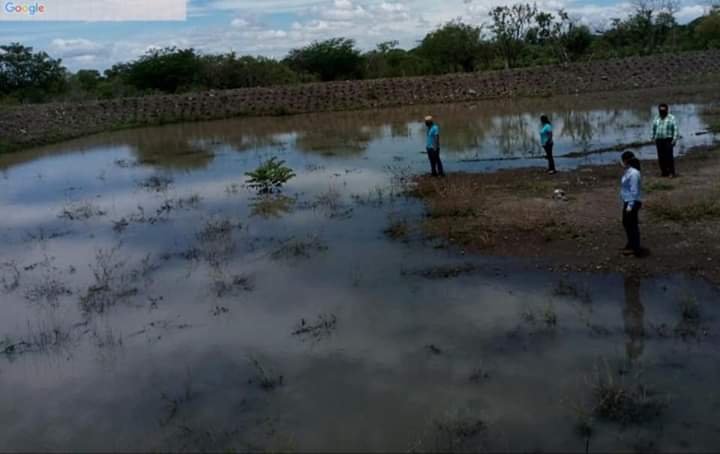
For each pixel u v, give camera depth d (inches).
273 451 246.8
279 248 506.3
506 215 538.9
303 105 1732.3
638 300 358.0
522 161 800.3
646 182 612.4
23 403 301.3
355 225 556.1
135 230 604.4
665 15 2203.5
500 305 365.7
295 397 285.7
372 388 287.6
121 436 267.9
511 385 281.4
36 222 672.4
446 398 274.8
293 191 720.3
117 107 1692.9
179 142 1278.3
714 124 940.0
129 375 320.5
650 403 260.8
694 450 231.8
